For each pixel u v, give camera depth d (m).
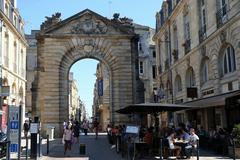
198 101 21.97
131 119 33.31
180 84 32.03
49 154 18.95
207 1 23.02
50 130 31.66
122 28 34.78
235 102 15.95
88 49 34.47
